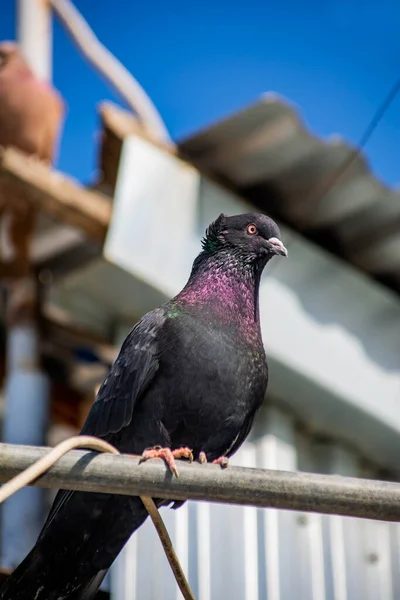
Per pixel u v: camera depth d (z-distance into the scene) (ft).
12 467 17.92
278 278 40.06
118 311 39.75
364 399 40.47
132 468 18.45
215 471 18.60
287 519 37.86
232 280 28.12
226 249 28.76
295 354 39.34
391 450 41.93
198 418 25.76
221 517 36.68
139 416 25.71
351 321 41.37
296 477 18.63
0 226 39.22
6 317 41.01
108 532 25.16
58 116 43.01
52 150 43.21
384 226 40.29
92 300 39.60
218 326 26.35
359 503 18.54
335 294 41.37
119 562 35.09
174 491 18.51
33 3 47.78
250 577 36.22
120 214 36.73
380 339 41.88
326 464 41.09
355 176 38.24
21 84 42.06
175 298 27.37
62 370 42.88
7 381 38.86
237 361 26.05
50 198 35.53
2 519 38.55
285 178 39.34
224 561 36.06
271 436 39.40
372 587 38.88
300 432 41.06
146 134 38.34
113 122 37.63
